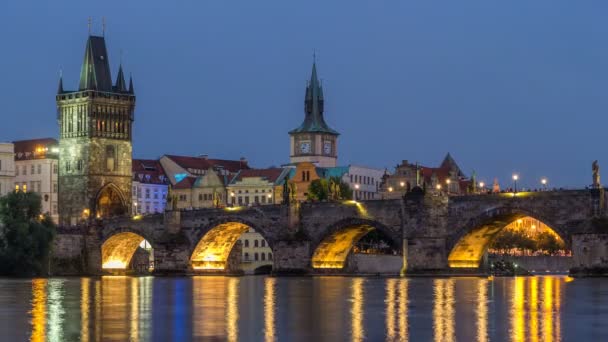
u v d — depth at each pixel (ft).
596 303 483.92
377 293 568.82
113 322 407.44
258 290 616.39
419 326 390.63
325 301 508.12
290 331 378.94
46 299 533.55
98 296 560.61
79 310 460.14
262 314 439.22
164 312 450.30
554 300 503.20
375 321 408.46
